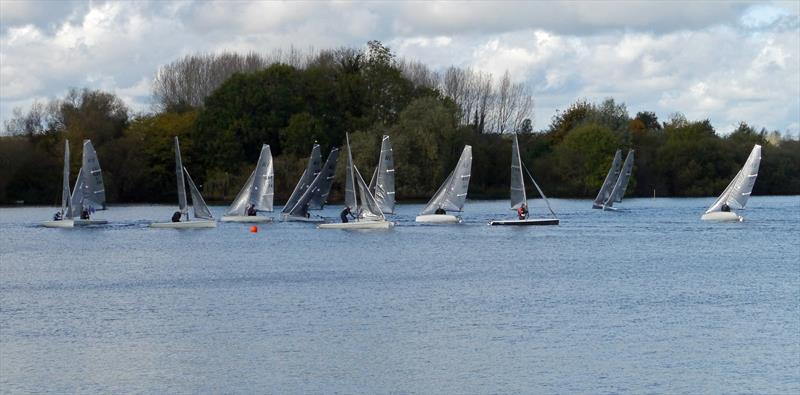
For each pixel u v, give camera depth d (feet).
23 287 309.22
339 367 200.54
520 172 521.24
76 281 322.34
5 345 221.66
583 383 188.65
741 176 557.74
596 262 369.09
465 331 233.55
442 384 188.65
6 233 485.97
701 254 396.98
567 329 235.40
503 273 337.11
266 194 537.65
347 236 466.29
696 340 222.89
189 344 221.46
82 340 226.38
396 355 210.18
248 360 206.90
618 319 247.70
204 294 291.38
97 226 520.42
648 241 448.65
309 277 327.06
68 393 184.03
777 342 221.05
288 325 242.17
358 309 263.70
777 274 334.44
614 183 654.12
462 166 520.42
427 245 428.15
